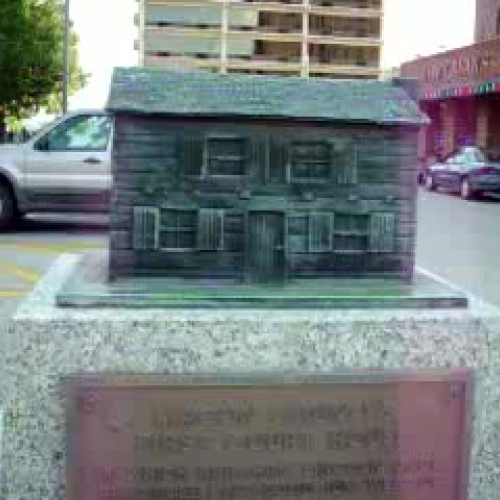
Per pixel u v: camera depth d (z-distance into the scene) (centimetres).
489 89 3234
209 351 328
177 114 342
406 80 380
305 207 357
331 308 343
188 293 341
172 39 11238
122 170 349
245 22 11262
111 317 325
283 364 330
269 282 357
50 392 324
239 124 349
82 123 1380
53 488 328
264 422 327
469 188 2533
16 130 4566
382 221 361
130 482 325
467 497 337
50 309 333
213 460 327
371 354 333
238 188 353
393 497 335
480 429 339
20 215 1438
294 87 369
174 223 353
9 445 325
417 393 333
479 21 4122
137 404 323
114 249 354
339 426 330
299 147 354
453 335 335
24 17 3619
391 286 362
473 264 1184
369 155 358
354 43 11394
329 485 331
